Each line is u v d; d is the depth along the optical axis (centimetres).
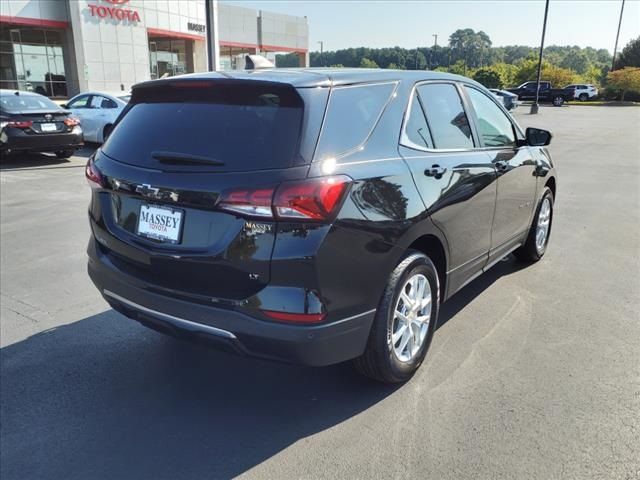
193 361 373
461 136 392
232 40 4528
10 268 553
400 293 315
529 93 4719
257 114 285
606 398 321
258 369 362
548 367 356
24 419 309
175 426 303
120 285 319
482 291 489
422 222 321
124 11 3138
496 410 311
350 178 277
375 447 282
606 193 955
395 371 325
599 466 265
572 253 601
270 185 259
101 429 301
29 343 396
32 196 898
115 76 3159
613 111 3728
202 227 277
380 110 320
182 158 283
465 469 264
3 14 2722
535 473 261
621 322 425
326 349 277
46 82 3078
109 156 328
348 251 276
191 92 309
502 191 431
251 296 268
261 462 273
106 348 390
